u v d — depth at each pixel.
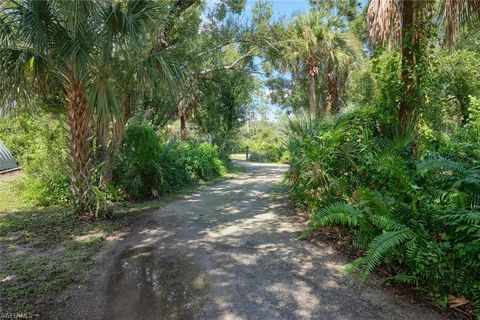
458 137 6.45
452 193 3.51
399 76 5.34
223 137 16.23
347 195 4.94
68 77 5.45
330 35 12.41
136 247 4.63
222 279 3.59
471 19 4.93
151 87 6.28
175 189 9.30
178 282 3.54
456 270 2.98
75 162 5.95
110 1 5.25
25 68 5.04
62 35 5.05
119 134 6.70
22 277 3.62
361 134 5.43
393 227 3.39
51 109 6.55
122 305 3.07
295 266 3.92
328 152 5.46
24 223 5.65
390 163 4.09
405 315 2.86
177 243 4.79
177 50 6.99
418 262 3.06
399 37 5.23
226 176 12.71
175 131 17.55
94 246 4.64
